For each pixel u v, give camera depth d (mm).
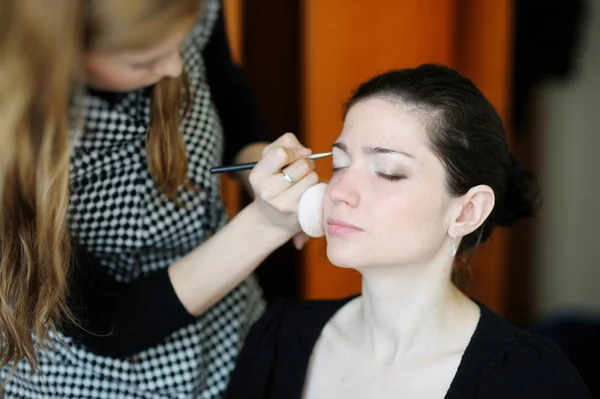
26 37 754
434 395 1030
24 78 769
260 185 1047
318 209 1044
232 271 1123
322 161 2088
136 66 854
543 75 2473
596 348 2186
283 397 1159
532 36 2428
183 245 1237
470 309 1090
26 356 1130
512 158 1181
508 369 1009
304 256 2137
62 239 1053
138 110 1112
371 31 2113
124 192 1144
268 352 1196
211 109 1259
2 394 1246
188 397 1234
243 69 2072
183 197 1192
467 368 1013
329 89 2086
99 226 1151
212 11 1224
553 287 2895
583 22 2553
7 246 1063
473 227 1055
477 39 2258
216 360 1281
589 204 2844
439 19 2205
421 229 1011
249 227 1106
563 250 2873
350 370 1115
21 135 835
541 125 2768
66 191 1006
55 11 750
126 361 1183
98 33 791
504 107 2303
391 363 1082
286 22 2082
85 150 1101
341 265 1020
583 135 2801
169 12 794
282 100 2123
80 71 822
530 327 2475
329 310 1208
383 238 1004
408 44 2178
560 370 1022
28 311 1097
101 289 1145
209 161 1223
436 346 1062
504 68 2275
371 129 1014
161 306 1116
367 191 1009
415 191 1000
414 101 1012
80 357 1171
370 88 1057
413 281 1048
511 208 1188
